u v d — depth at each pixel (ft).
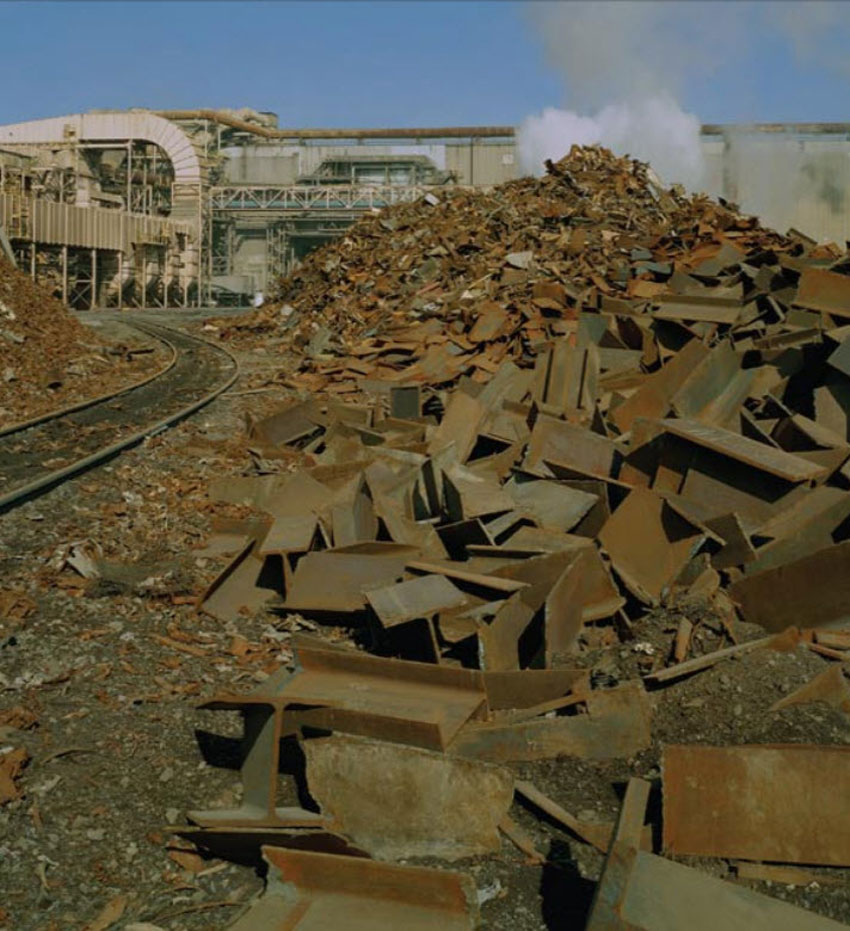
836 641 21.59
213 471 42.55
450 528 28.30
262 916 14.23
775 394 36.55
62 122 250.16
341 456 40.86
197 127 270.05
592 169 98.02
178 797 18.15
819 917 13.26
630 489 29.71
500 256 82.99
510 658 22.30
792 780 15.65
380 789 16.94
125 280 223.10
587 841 16.40
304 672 20.66
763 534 26.86
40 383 65.82
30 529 32.24
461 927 13.89
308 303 101.71
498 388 43.70
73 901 15.25
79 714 20.56
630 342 49.01
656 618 23.53
